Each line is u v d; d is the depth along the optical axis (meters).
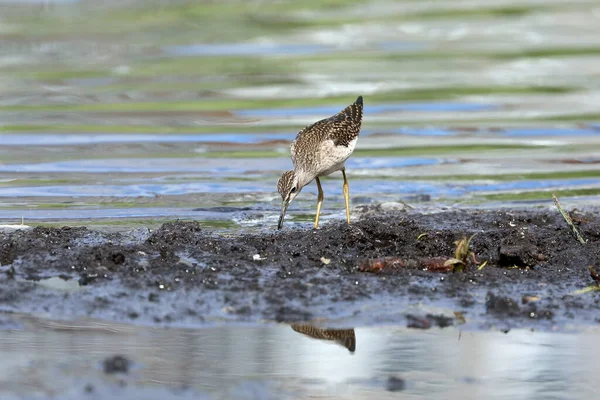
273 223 13.50
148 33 29.89
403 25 31.00
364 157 17.73
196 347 8.88
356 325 9.41
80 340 9.07
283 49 27.89
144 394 7.88
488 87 23.47
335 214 14.17
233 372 8.38
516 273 10.80
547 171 16.73
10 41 28.58
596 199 14.85
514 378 8.30
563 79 24.16
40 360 8.61
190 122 20.30
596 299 10.01
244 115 20.89
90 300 10.02
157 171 16.58
